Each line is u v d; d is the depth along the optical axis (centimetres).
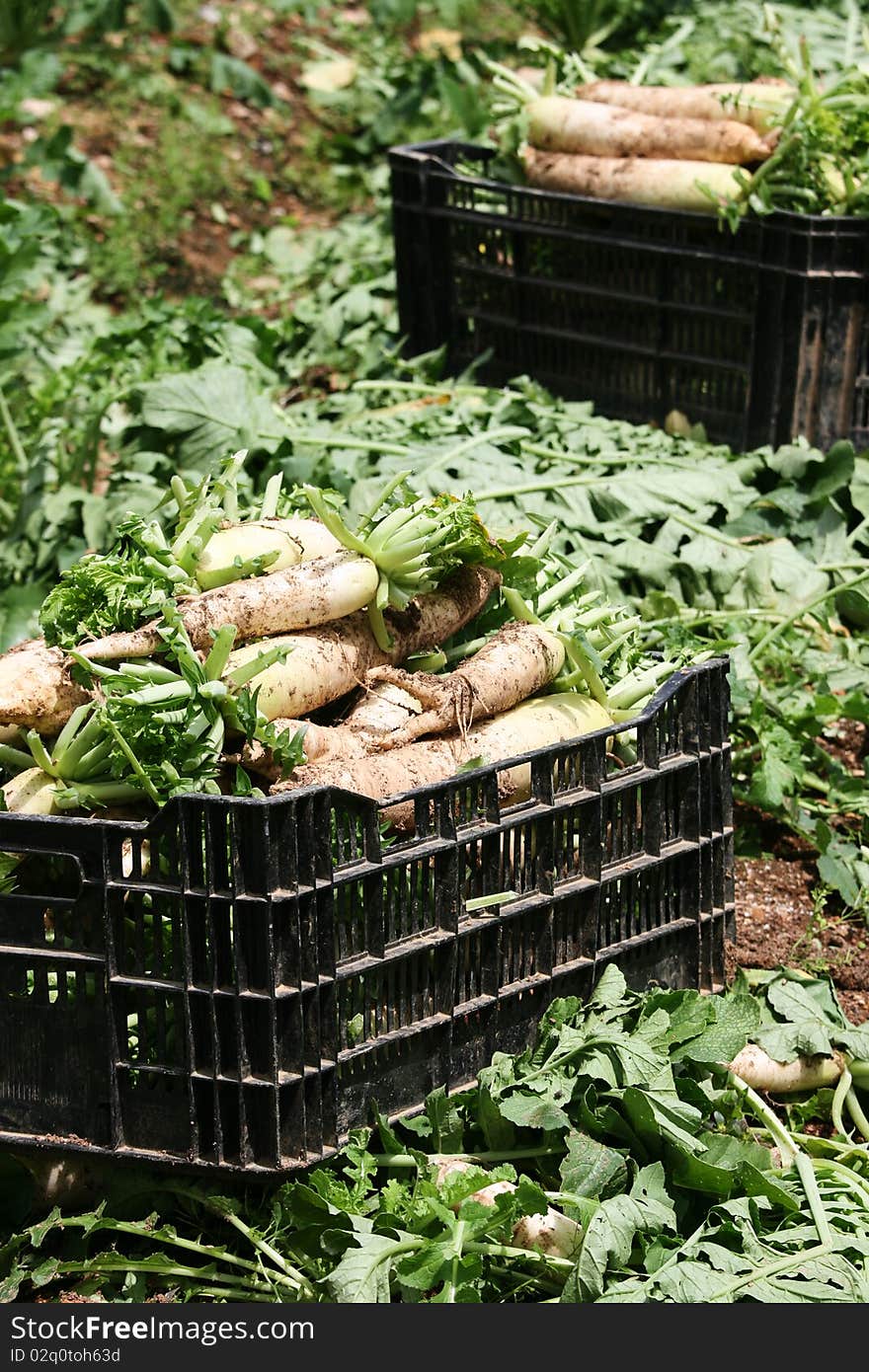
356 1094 316
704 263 434
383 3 764
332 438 423
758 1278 306
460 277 468
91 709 320
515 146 464
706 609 408
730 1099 329
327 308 546
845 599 410
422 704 335
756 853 379
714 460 426
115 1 727
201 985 310
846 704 381
